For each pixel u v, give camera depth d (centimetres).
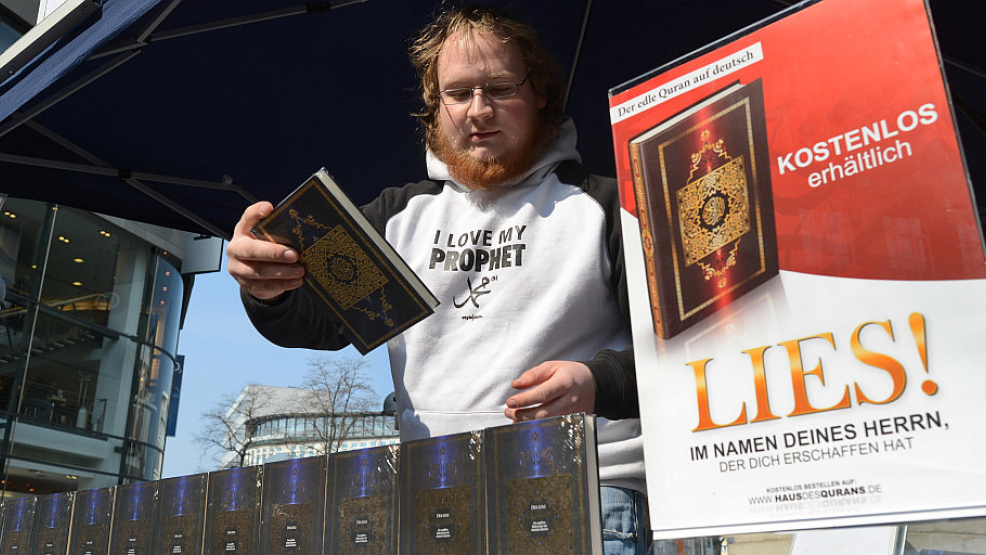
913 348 60
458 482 80
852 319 63
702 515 69
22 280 1675
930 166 61
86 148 279
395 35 259
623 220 81
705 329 72
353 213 107
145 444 1945
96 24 205
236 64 256
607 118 329
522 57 131
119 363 1891
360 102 288
